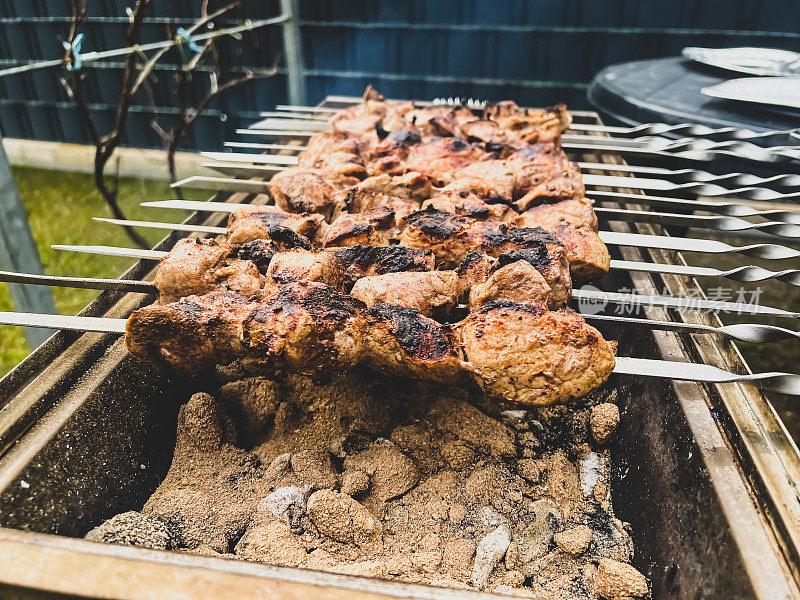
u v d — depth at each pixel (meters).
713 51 0.74
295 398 0.39
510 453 0.37
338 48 1.22
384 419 0.38
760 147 0.55
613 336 0.45
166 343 0.32
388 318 0.31
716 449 0.30
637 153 0.59
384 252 0.37
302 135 0.69
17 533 0.22
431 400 0.39
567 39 1.11
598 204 0.60
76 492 0.30
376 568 0.30
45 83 1.33
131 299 0.39
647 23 1.06
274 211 0.42
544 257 0.35
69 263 0.88
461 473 0.36
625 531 0.34
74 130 1.39
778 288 0.64
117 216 0.83
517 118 0.62
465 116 0.68
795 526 0.26
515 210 0.47
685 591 0.28
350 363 0.32
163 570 0.21
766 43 1.02
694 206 0.49
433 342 0.31
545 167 0.48
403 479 0.35
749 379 0.31
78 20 0.71
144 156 1.17
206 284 0.35
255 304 0.32
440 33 1.16
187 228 0.43
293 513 0.33
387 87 1.25
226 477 0.35
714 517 0.28
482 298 0.34
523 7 1.10
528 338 0.31
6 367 0.68
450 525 0.34
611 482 0.37
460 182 0.46
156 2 1.17
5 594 0.21
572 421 0.40
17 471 0.28
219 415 0.37
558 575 0.32
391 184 0.45
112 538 0.29
